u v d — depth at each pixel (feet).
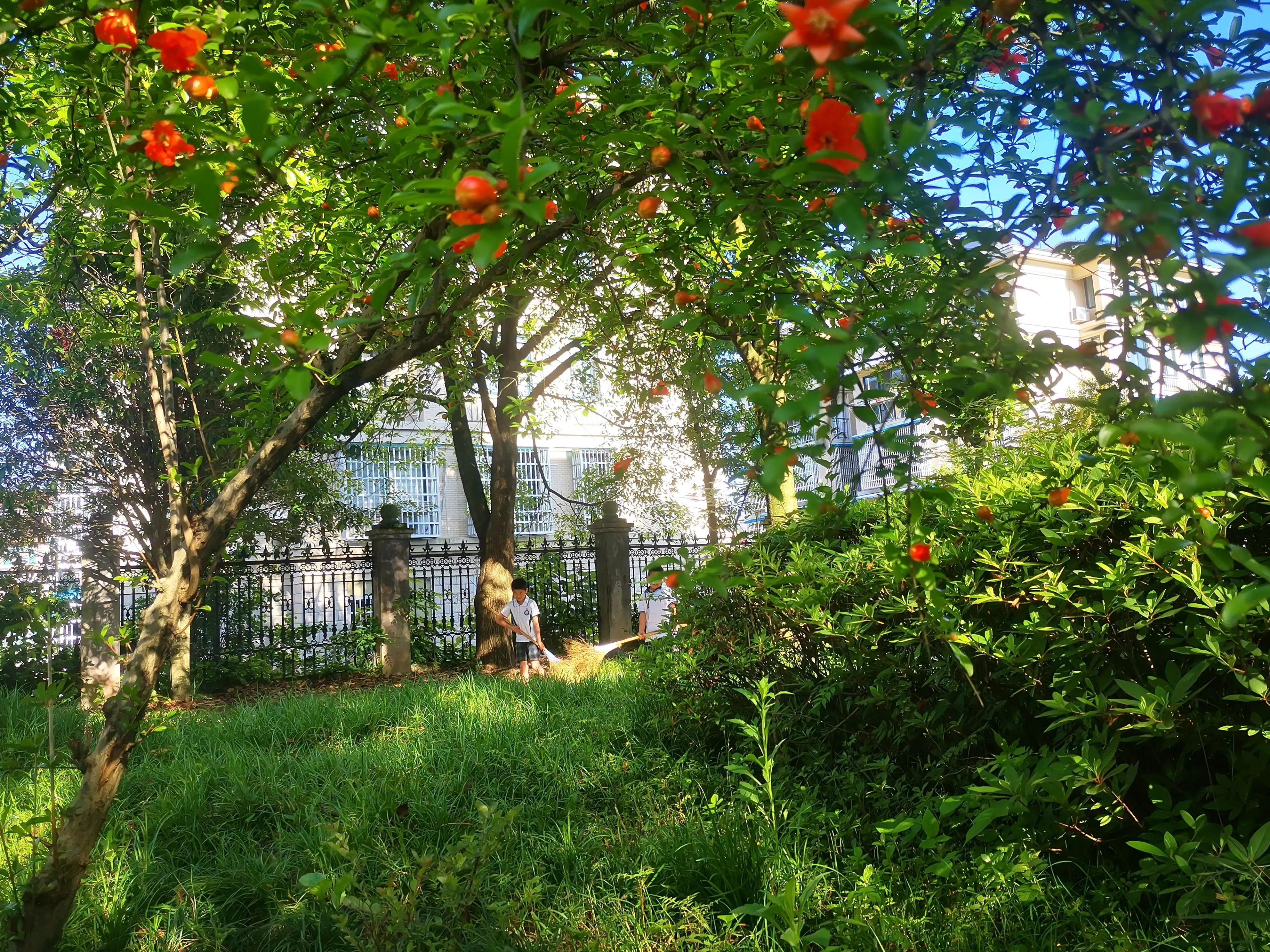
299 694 29.99
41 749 9.06
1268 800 8.01
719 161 6.39
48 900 7.79
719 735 15.70
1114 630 9.11
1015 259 5.37
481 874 9.66
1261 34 5.86
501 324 35.96
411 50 5.75
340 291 6.48
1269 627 7.45
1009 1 5.33
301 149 8.31
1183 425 3.84
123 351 27.89
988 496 11.03
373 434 35.12
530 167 5.08
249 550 34.65
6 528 29.30
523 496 43.60
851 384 5.61
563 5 5.00
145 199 5.57
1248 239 3.96
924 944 8.24
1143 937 7.50
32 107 10.05
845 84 4.44
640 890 10.30
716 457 25.31
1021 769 8.21
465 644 39.73
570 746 16.44
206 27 6.20
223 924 10.83
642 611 38.29
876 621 11.87
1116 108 4.92
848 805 11.59
